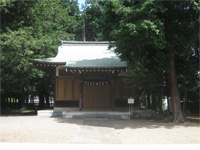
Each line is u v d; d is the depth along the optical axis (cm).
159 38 1065
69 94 1856
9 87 1866
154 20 1053
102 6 1259
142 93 1845
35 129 1026
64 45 2388
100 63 1734
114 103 1802
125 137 845
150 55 1262
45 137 826
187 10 1150
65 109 1830
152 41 1090
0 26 1784
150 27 970
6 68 1773
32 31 2072
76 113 1594
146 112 1705
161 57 1180
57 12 2403
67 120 1438
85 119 1466
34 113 2250
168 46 1153
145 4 990
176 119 1321
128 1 1088
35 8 2011
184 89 1647
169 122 1327
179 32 1228
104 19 1230
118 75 1838
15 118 1566
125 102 1827
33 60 1602
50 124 1223
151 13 1038
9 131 958
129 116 1559
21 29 1698
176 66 1548
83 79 1808
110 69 1587
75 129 1033
